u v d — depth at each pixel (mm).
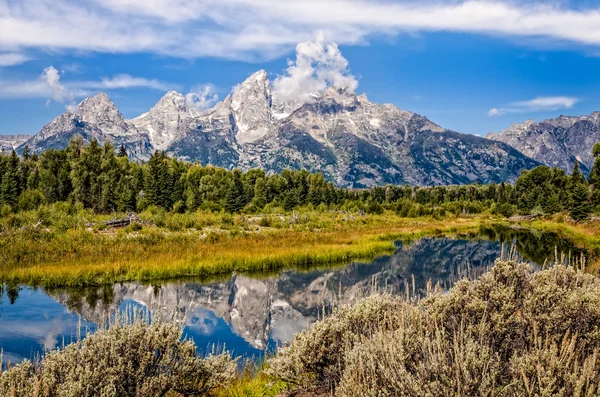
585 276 6348
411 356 4828
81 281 21281
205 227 41375
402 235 48094
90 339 5871
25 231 29516
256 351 12484
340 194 120125
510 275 5938
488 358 4445
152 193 69938
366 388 4414
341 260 30891
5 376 5098
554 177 117250
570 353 4273
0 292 19422
